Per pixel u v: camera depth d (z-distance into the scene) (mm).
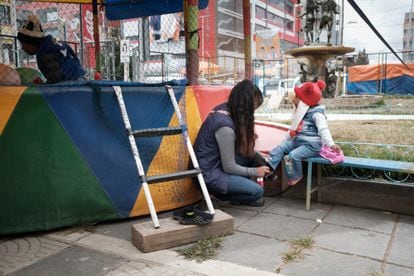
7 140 3260
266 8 64062
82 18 8469
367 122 9602
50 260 2893
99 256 2943
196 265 2764
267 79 26641
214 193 3855
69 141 3469
